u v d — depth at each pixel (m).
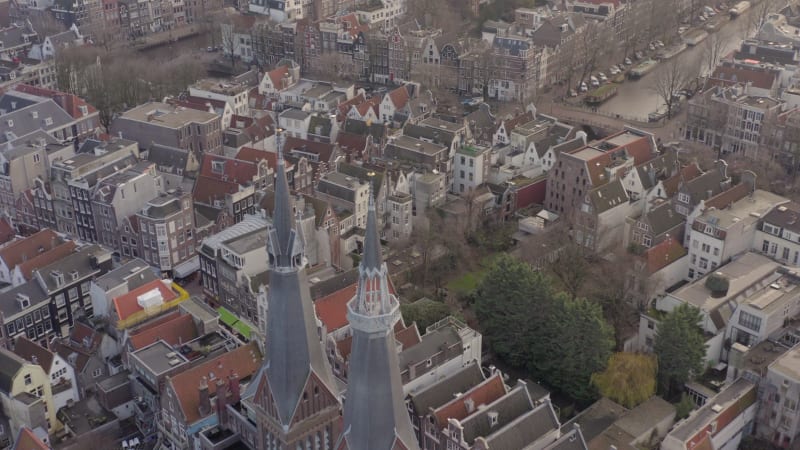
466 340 157.88
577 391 156.12
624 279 177.38
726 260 188.50
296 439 95.50
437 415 136.62
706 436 139.88
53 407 152.25
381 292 75.81
